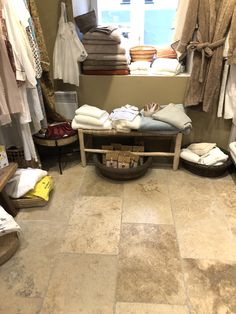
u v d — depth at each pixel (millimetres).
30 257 1555
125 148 2330
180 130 2045
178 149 2197
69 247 1612
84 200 1997
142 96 2318
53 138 2119
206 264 1496
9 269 1486
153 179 2223
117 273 1451
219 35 1909
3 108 1623
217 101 2209
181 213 1864
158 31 2568
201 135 2418
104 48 2162
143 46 2439
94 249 1595
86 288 1378
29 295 1352
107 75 2264
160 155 2240
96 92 2340
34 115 1996
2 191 1714
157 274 1443
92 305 1301
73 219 1823
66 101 2361
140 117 2131
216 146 2359
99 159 2365
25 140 1957
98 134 2154
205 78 2090
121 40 2170
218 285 1386
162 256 1545
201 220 1802
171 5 2436
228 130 2365
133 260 1522
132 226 1759
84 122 2119
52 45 2186
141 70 2258
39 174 1955
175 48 2176
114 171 2082
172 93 2277
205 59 2027
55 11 2076
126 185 2154
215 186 2135
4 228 1468
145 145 2520
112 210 1896
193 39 2020
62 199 2012
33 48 1806
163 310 1274
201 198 2006
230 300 1317
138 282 1403
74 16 2154
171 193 2061
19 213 1887
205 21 1906
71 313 1268
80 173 2318
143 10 2461
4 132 2043
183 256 1543
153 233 1701
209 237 1669
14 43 1616
